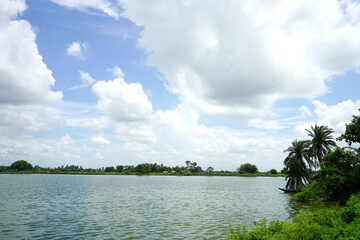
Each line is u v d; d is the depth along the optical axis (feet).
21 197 176.45
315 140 209.26
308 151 212.43
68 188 269.85
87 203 150.00
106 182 412.98
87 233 75.41
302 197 171.01
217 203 156.56
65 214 109.50
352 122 141.28
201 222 93.35
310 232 48.06
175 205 144.77
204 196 203.92
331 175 135.54
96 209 125.80
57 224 88.28
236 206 141.79
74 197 182.60
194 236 71.92
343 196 129.90
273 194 225.76
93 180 482.28
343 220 58.18
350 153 136.46
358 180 127.13
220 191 259.60
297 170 223.71
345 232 44.65
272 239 46.52
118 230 79.56
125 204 147.43
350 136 139.44
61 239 68.54
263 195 216.13
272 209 129.39
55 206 134.62
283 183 472.44
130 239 68.23
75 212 115.55
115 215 108.27
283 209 129.18
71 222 92.07
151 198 183.52
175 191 252.62
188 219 99.71
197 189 285.43
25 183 350.02
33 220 95.09
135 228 82.53
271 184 427.33
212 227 84.33
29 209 122.62
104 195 200.95
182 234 74.38
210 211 121.80
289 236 47.11
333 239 43.45
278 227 54.95
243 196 206.49
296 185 226.17
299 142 225.15
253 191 262.67
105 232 76.74
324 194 145.18
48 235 72.79
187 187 318.65
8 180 428.97
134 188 285.64
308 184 192.95
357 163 133.08
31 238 69.51
